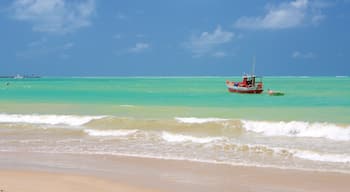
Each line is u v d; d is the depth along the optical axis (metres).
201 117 27.92
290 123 23.20
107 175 13.20
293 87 76.94
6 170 13.77
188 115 29.12
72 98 45.56
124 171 13.90
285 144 18.95
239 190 11.52
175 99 44.78
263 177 13.08
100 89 69.44
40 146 18.80
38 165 14.82
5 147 18.59
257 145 18.09
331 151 17.16
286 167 14.52
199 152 17.31
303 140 20.11
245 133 22.20
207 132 22.58
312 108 33.97
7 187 11.09
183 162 15.43
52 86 87.06
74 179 12.31
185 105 36.56
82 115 28.84
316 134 21.64
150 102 40.06
